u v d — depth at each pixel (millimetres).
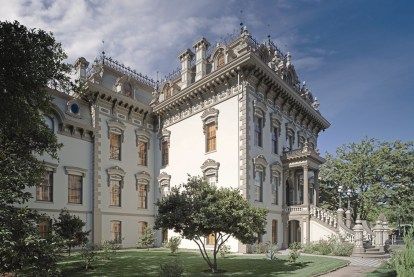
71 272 15383
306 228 25812
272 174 27016
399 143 38125
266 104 27500
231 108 25719
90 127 27594
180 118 30672
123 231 29031
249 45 25547
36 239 9352
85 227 26438
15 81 10352
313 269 14984
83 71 29344
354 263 17875
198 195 15156
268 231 25562
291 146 31344
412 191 36969
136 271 15461
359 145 39906
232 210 14617
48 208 24062
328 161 41406
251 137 24969
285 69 31266
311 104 35812
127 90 32094
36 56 10781
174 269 13344
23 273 11992
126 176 30172
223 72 25781
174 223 14578
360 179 38906
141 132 32094
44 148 15188
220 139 26297
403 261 6695
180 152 30188
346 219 28625
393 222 38156
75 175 26500
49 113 15383
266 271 14891
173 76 33531
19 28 10383
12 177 11039
